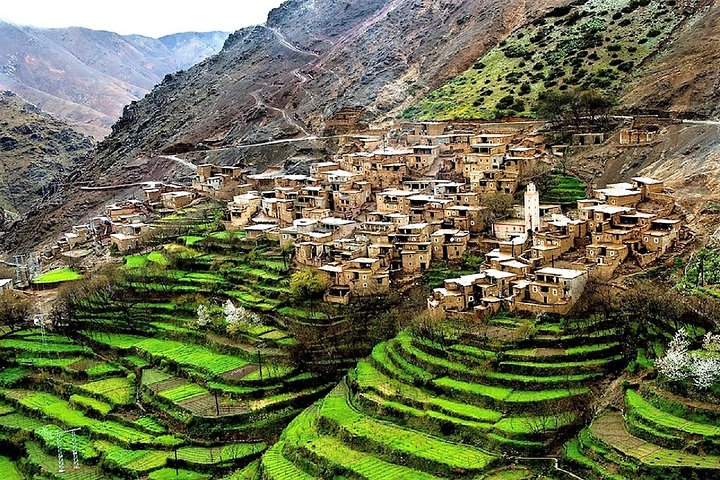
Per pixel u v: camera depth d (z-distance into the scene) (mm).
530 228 180000
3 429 171125
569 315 147750
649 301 140000
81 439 162125
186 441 153500
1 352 197125
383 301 174000
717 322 129875
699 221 163125
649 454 112438
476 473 120438
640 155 198750
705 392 119500
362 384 147500
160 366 178875
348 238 196375
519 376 137750
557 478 116688
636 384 128250
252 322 181375
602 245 158375
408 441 130750
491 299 155500
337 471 128250
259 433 153625
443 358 147500
